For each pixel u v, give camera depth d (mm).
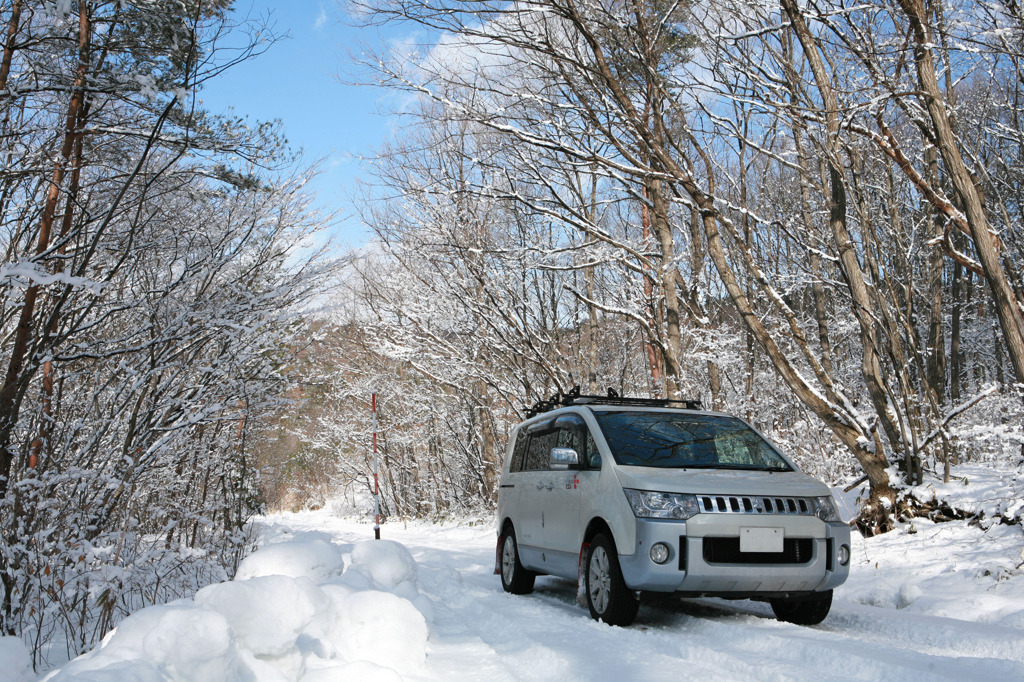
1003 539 8250
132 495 6855
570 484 7141
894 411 10492
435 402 26797
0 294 7027
